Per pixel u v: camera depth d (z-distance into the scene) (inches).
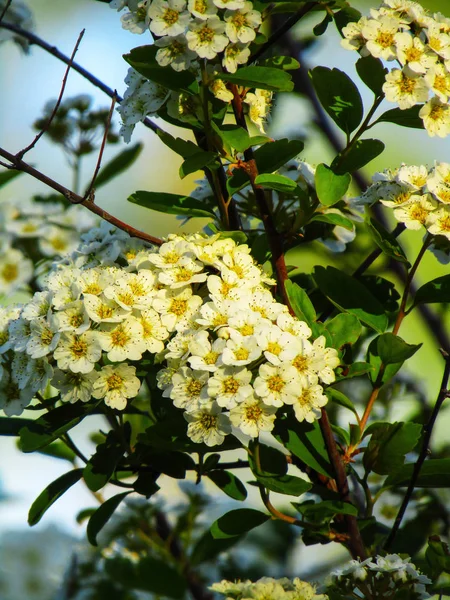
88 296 25.7
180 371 25.6
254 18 25.8
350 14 26.9
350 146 26.6
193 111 26.5
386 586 25.9
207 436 25.5
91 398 26.4
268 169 26.8
